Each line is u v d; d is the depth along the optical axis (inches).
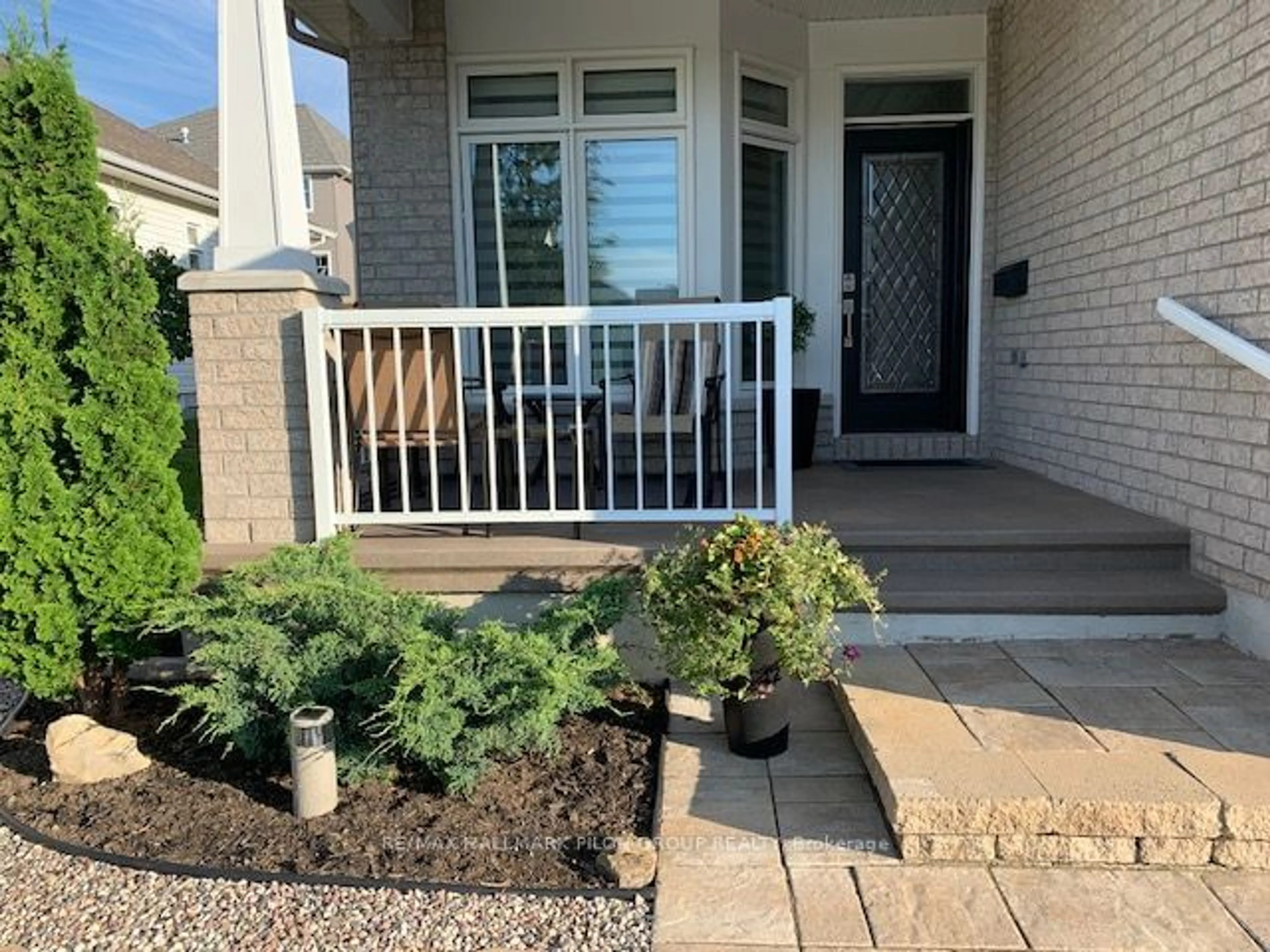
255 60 147.2
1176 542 146.9
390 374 157.9
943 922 84.7
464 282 235.3
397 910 89.3
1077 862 93.0
